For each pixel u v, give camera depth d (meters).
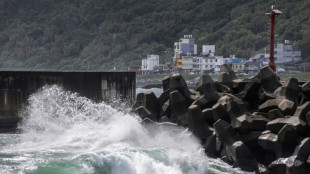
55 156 31.36
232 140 32.78
